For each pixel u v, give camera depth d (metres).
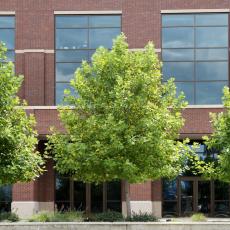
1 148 24.06
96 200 40.62
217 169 26.39
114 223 22.95
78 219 26.64
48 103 40.06
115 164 25.58
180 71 40.09
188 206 40.53
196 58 40.19
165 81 40.09
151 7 40.28
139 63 26.84
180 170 27.58
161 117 26.31
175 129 27.30
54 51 40.38
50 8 40.53
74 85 27.38
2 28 40.62
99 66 26.94
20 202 38.22
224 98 26.44
